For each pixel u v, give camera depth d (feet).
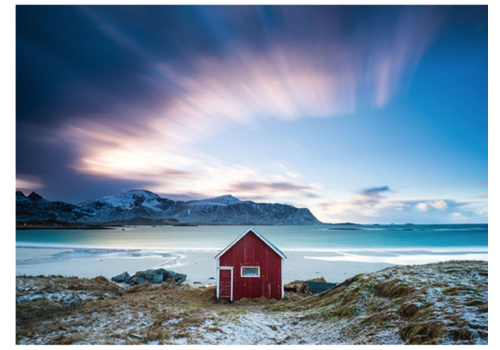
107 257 230.27
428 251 288.10
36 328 48.91
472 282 43.06
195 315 51.93
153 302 67.72
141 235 633.61
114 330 46.96
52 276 92.22
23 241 432.25
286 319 52.90
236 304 79.25
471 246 352.49
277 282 85.30
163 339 39.50
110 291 79.92
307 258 223.30
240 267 85.46
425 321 33.01
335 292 64.59
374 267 177.68
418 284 47.78
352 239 487.61
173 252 273.95
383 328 37.81
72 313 58.80
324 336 41.11
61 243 395.14
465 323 29.19
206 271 164.66
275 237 549.95
